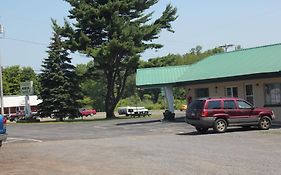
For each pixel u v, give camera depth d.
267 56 33.12
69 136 26.73
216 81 33.72
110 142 20.92
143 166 12.96
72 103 55.75
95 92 102.25
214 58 39.53
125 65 55.25
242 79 31.53
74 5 55.50
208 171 11.54
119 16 55.69
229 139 19.72
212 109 23.83
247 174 10.88
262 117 24.77
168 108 40.66
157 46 57.81
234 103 24.31
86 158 15.46
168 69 41.16
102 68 57.44
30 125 42.69
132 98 110.25
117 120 48.38
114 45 51.75
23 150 19.14
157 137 22.72
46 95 55.44
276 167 11.70
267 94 31.23
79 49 54.44
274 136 20.23
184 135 23.36
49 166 13.94
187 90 38.06
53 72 55.34
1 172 13.06
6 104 79.31
